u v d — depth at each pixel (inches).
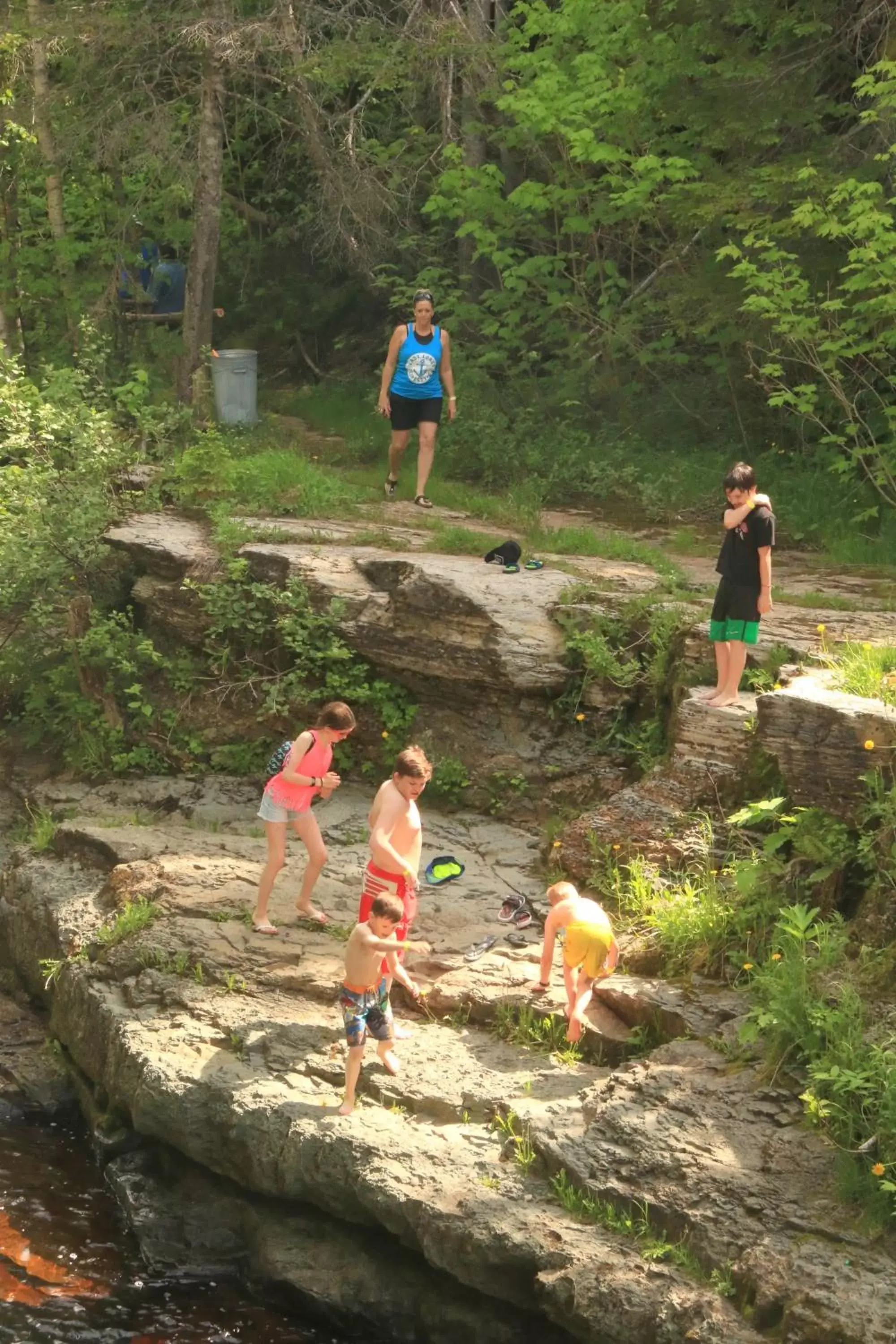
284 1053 336.5
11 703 574.6
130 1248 328.8
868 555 520.1
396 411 578.6
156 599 527.8
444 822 441.4
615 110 654.5
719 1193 272.2
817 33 590.9
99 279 777.6
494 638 447.2
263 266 899.4
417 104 773.3
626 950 348.5
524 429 661.9
